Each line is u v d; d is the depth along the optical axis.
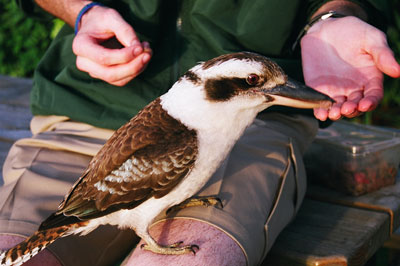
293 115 1.09
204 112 0.90
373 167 1.14
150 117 0.92
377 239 1.05
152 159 0.90
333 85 0.98
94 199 0.91
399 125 2.29
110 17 1.04
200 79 0.90
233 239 0.91
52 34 2.50
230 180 0.97
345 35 0.98
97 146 1.04
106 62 1.00
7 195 0.98
